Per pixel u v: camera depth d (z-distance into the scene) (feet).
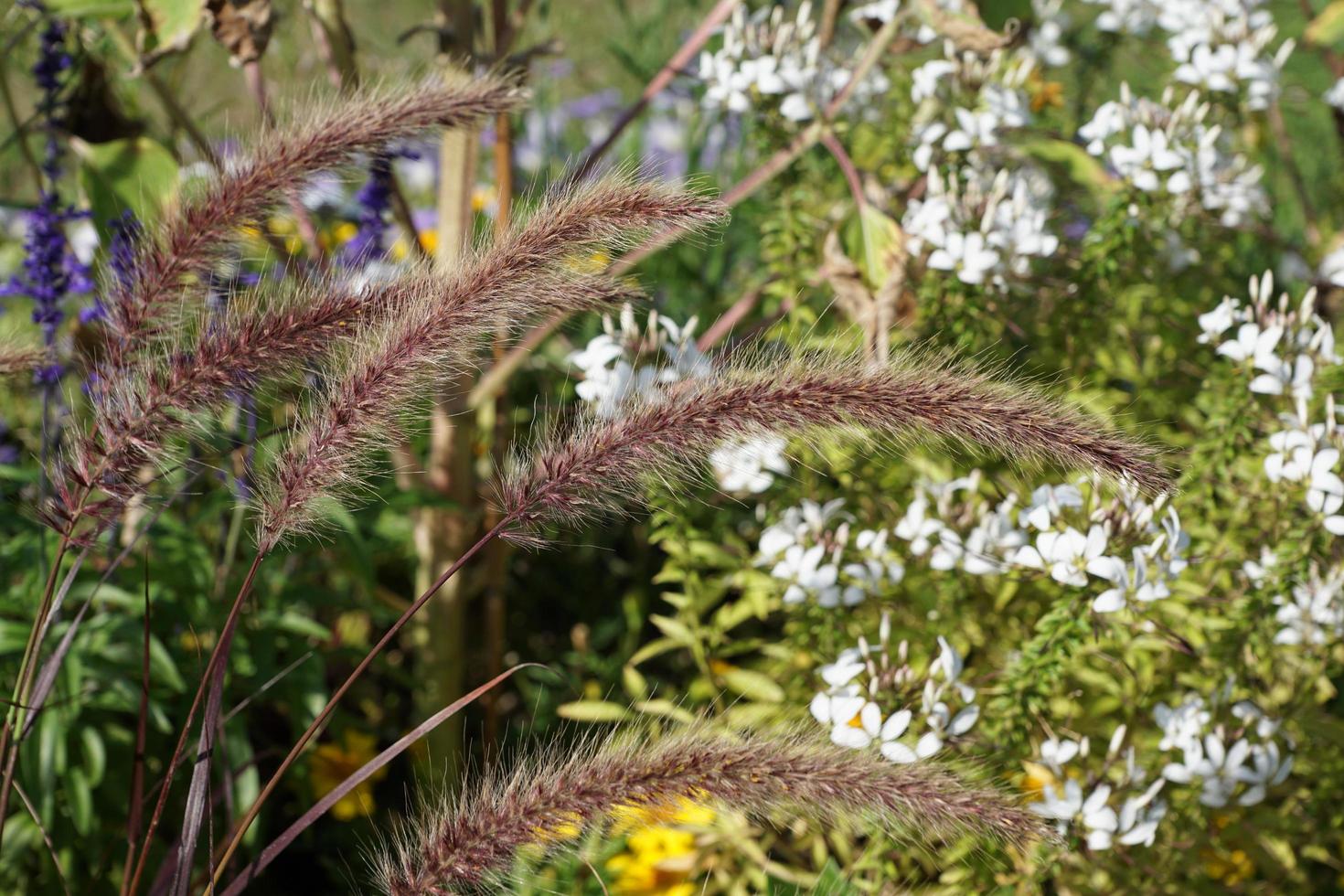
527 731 5.18
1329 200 6.04
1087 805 4.10
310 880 4.99
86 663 4.44
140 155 4.69
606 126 7.30
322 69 5.70
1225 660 4.35
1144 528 4.11
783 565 4.45
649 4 7.89
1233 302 4.50
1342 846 4.75
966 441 3.49
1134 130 4.72
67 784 4.44
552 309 3.68
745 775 3.43
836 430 3.49
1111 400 4.76
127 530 4.67
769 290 4.93
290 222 5.03
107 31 4.79
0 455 5.13
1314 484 4.24
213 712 3.61
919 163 4.88
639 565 5.68
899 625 4.58
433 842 3.49
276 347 3.60
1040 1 5.35
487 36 5.56
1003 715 4.16
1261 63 4.96
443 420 4.60
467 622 5.65
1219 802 4.20
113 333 3.71
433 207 7.02
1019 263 4.61
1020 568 4.30
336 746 5.08
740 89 4.94
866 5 5.07
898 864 4.38
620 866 4.60
